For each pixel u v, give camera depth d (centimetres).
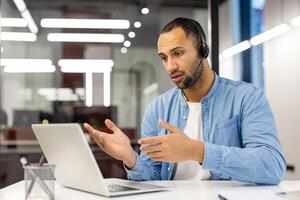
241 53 383
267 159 113
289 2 297
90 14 546
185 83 137
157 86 623
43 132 104
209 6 278
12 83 671
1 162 280
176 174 145
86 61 631
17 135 348
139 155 136
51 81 652
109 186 110
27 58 624
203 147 106
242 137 134
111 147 119
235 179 116
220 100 146
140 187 109
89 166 96
